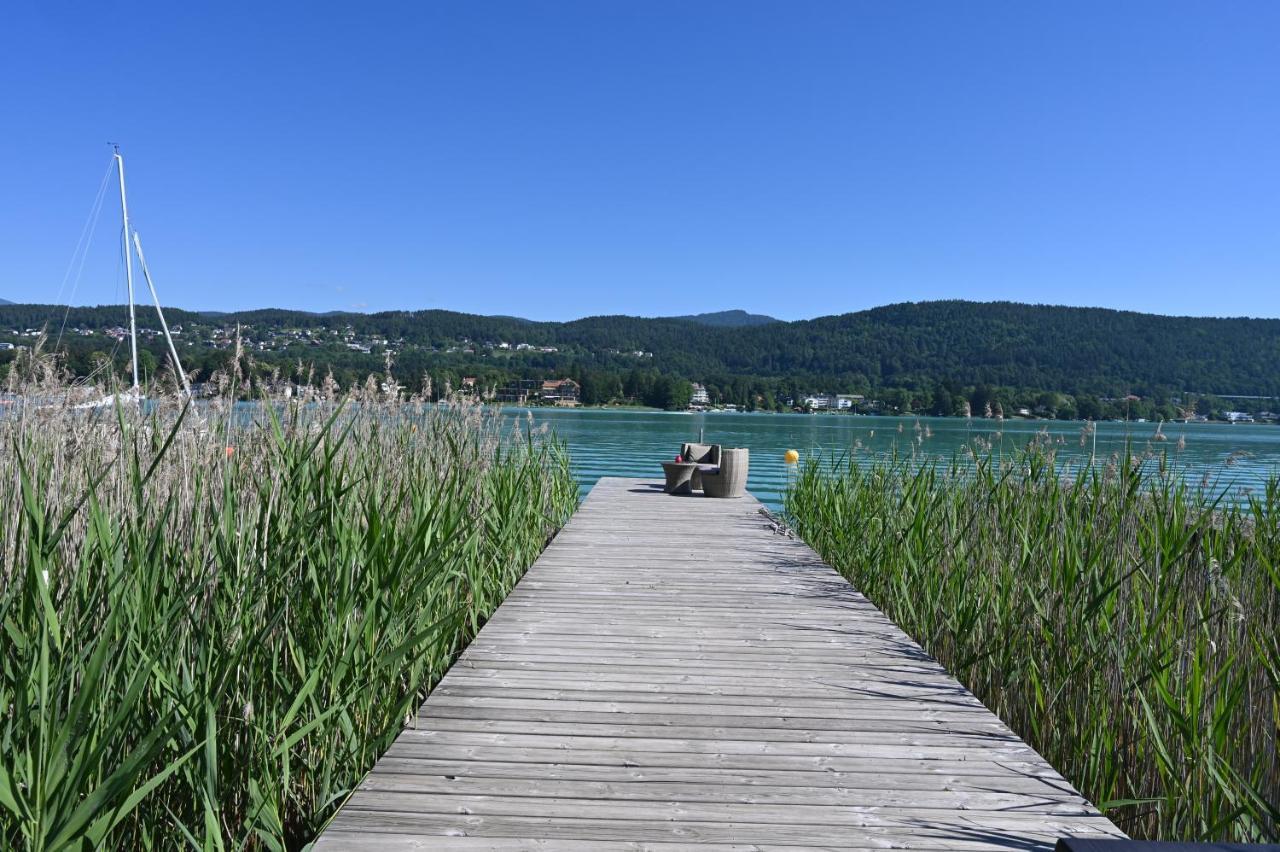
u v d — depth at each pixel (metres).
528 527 7.37
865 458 10.20
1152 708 3.34
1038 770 3.01
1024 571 4.56
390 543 3.51
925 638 5.25
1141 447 5.30
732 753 3.11
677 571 6.69
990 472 6.04
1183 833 2.98
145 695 2.43
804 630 4.90
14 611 2.20
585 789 2.77
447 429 6.40
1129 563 4.12
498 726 3.34
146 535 2.72
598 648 4.49
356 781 3.01
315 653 3.04
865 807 2.69
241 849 2.47
